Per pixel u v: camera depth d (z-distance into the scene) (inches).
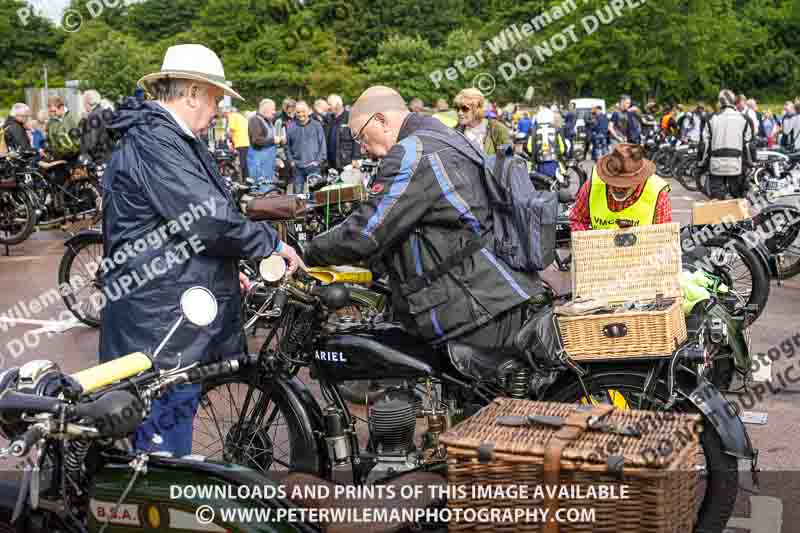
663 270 157.2
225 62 1657.2
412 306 143.5
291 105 679.7
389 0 1838.1
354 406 156.4
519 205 140.6
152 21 1860.2
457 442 116.2
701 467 142.1
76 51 1883.6
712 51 1844.2
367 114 149.6
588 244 161.2
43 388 102.8
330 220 278.8
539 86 1774.1
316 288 145.8
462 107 385.4
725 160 496.4
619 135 1019.9
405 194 138.7
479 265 141.5
